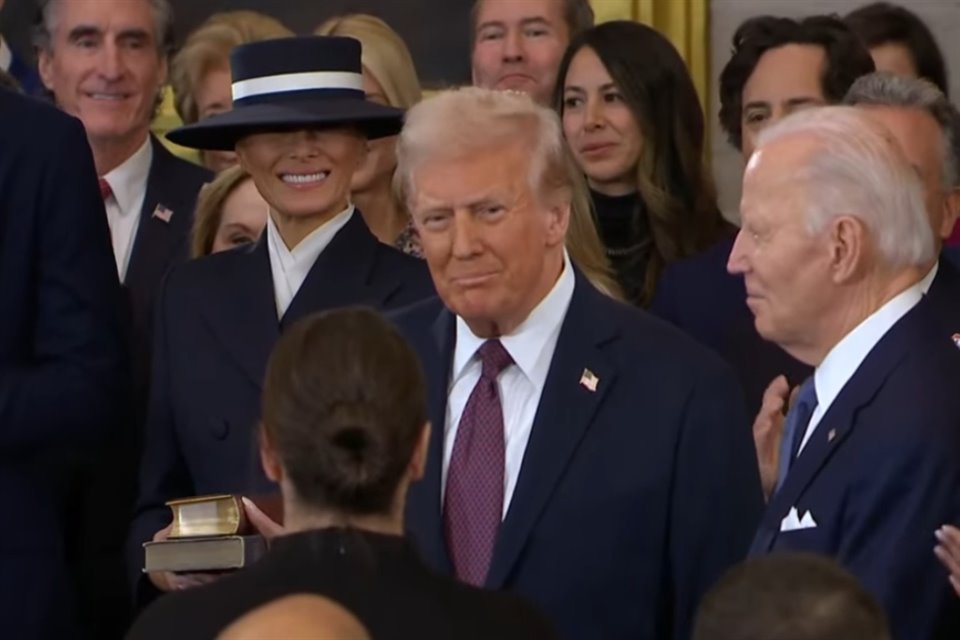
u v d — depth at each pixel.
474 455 6.11
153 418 7.11
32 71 10.23
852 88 7.24
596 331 6.19
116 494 7.65
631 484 6.02
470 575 6.02
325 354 4.65
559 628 5.98
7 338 6.59
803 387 6.02
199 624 4.53
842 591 3.94
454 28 10.30
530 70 9.48
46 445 6.60
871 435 5.53
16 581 6.65
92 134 8.88
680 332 6.29
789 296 5.73
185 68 9.91
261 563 4.63
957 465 5.42
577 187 7.87
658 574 6.06
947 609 5.42
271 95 7.16
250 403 6.93
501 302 6.01
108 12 8.92
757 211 5.77
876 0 10.00
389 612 4.53
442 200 5.95
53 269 6.64
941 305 6.89
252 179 7.79
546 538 6.01
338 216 7.19
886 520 5.46
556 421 6.08
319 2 10.32
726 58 10.09
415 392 4.68
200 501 6.08
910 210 5.68
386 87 9.26
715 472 6.05
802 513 5.60
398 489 4.68
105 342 6.69
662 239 8.37
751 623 3.91
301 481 4.62
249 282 7.13
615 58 8.45
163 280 7.29
